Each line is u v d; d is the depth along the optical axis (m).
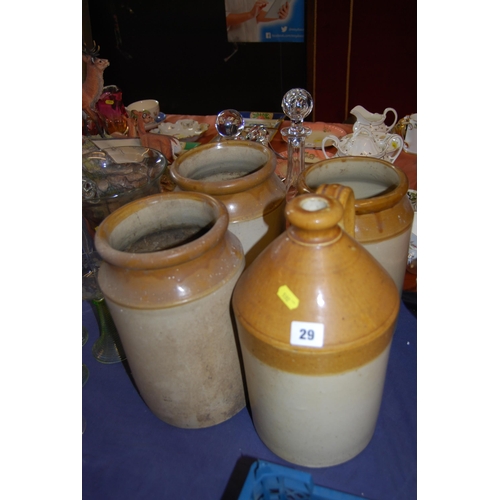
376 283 0.50
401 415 0.68
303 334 0.47
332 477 0.60
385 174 0.69
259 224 0.68
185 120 1.46
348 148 1.09
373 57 2.25
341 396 0.51
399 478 0.60
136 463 0.65
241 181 0.65
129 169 0.87
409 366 0.75
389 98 2.34
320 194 0.50
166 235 0.67
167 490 0.61
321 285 0.47
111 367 0.81
